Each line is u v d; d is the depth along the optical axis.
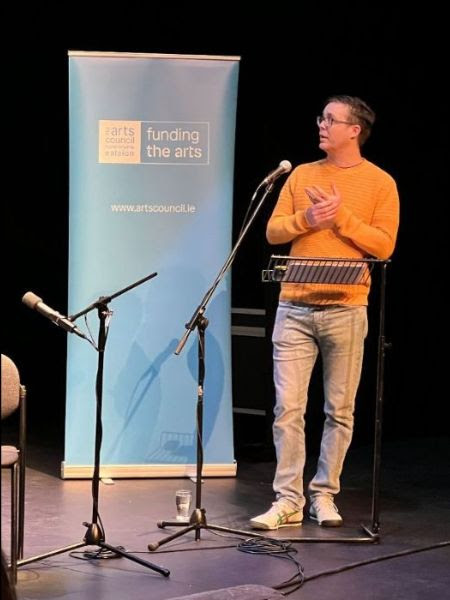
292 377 4.24
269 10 6.27
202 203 4.96
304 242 4.16
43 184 7.34
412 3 6.07
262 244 6.72
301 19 6.24
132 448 5.03
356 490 4.91
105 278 4.93
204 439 5.07
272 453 5.52
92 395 4.99
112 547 3.72
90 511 4.44
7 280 7.70
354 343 4.20
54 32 6.58
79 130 4.88
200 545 3.98
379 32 6.16
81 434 5.00
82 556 3.79
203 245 4.98
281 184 6.36
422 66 6.20
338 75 6.28
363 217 4.16
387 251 4.12
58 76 6.85
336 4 6.18
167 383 5.02
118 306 4.96
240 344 6.07
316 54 6.28
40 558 3.65
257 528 4.20
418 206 6.51
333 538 4.05
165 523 4.22
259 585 3.41
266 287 5.52
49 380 7.80
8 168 7.22
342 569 3.69
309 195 3.98
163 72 4.88
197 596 3.29
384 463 5.48
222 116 4.93
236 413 6.11
